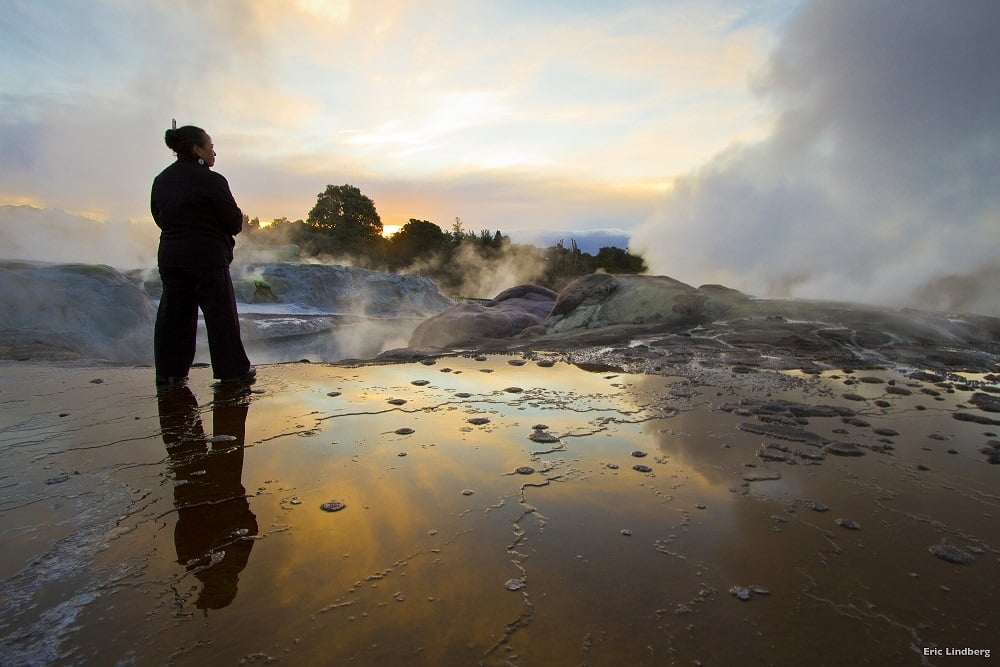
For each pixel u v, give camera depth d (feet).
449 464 8.52
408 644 4.52
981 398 12.74
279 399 12.56
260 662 4.30
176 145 13.92
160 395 12.96
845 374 15.56
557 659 4.38
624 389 13.66
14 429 10.23
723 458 8.91
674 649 4.52
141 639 4.55
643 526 6.61
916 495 7.60
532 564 5.74
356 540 6.19
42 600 5.06
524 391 13.42
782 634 4.73
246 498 7.27
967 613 5.07
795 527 6.64
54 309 23.84
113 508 6.96
